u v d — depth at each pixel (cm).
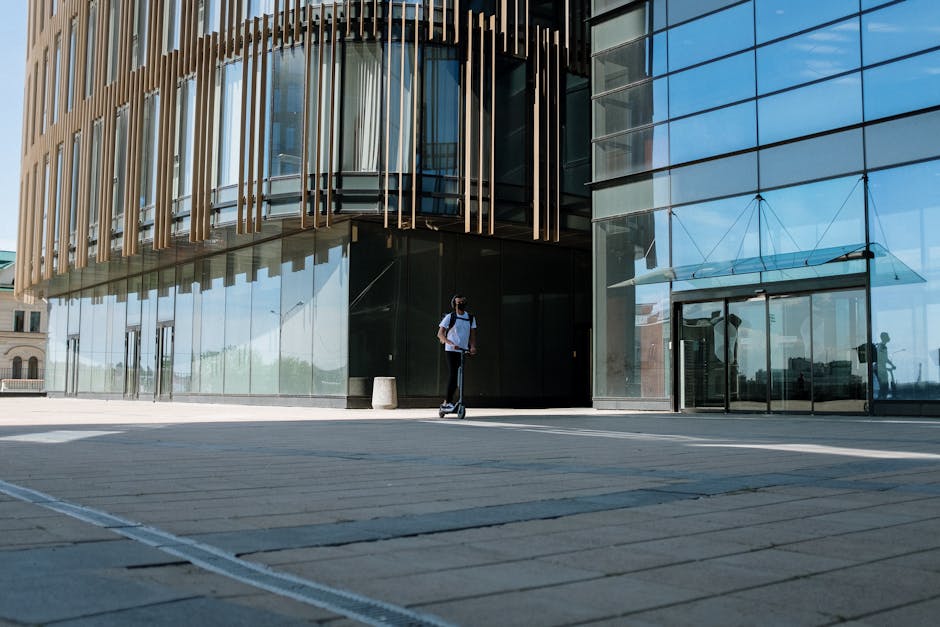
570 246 2627
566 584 279
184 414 1825
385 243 2336
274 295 2555
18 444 856
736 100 1716
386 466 653
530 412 1991
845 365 1527
